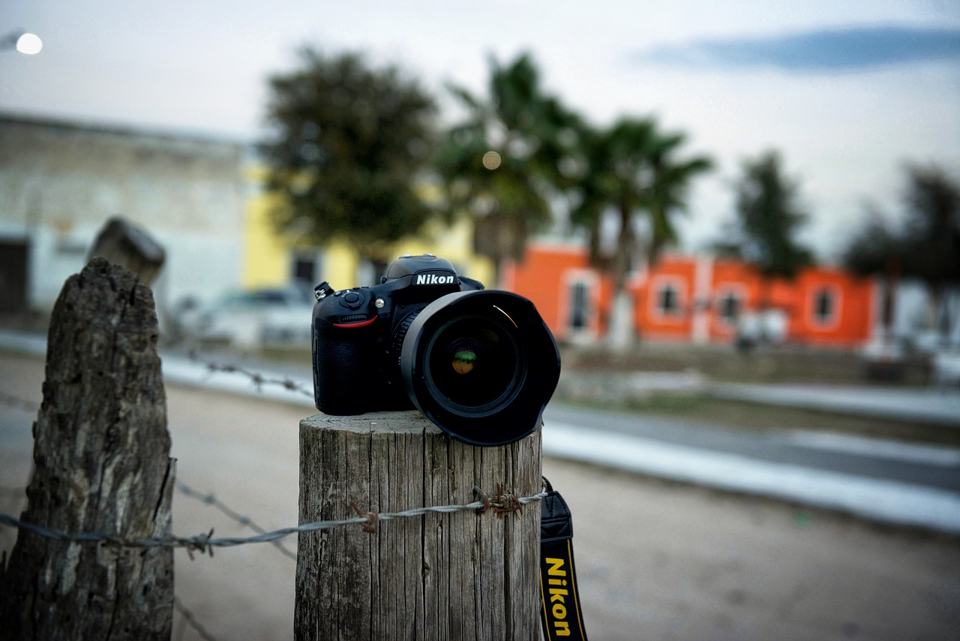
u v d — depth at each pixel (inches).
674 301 1168.2
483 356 64.7
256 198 939.3
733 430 416.8
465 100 637.3
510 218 653.9
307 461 66.5
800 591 191.2
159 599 63.4
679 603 180.4
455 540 64.9
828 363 942.4
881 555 221.3
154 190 913.5
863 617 176.9
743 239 1171.3
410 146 817.5
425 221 823.7
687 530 236.2
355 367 70.2
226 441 326.0
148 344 62.4
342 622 64.7
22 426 308.7
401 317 69.9
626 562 205.3
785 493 274.1
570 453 326.6
